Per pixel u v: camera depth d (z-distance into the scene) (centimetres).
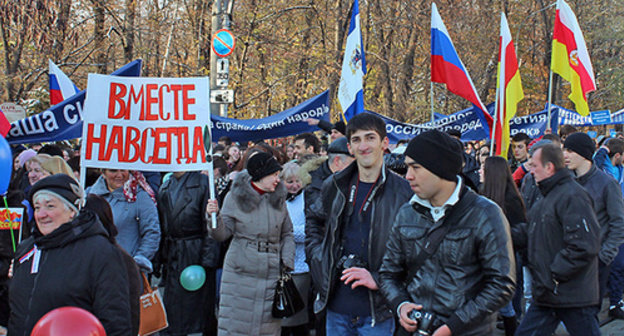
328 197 389
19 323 312
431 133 298
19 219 475
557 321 465
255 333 486
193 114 465
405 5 2225
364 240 371
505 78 682
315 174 551
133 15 1914
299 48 2125
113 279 315
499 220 294
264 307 488
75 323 238
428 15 2248
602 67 3061
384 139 377
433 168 292
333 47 2219
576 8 2734
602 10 2953
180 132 464
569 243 433
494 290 286
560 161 451
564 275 435
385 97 2303
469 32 2381
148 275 676
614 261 670
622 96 3045
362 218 373
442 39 738
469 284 295
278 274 497
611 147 887
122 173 518
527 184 629
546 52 2528
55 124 741
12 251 471
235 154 941
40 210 315
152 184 691
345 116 760
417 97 2750
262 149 712
